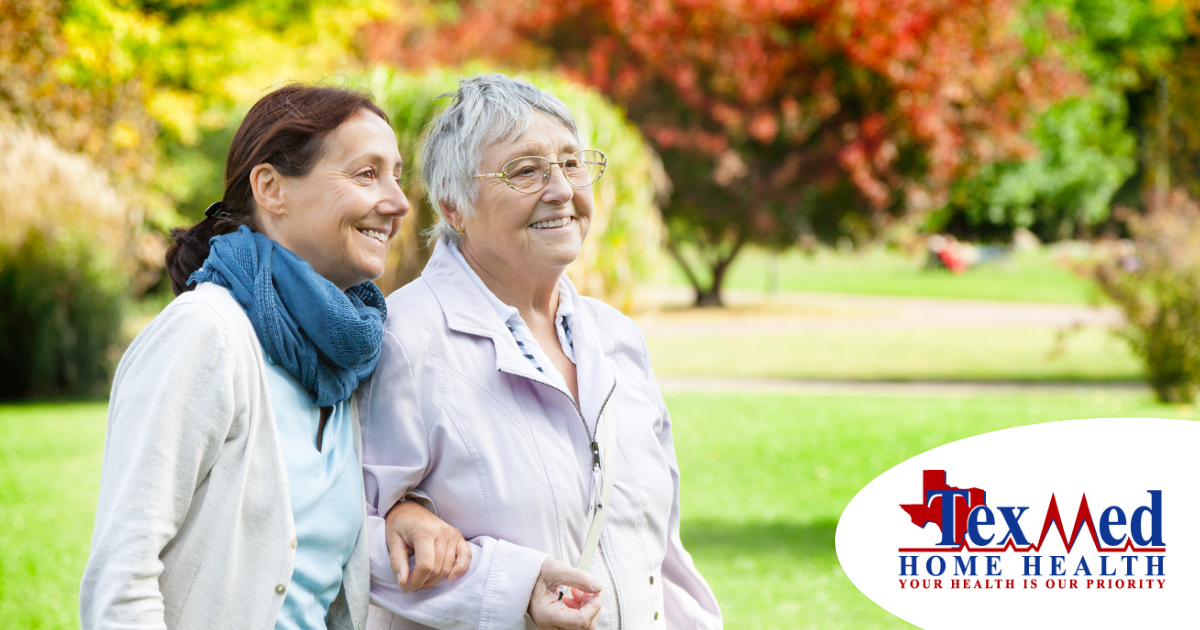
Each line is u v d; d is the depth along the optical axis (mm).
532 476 2029
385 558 1938
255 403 1722
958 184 23484
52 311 10977
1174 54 28094
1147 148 29375
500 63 19422
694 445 8461
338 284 1960
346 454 1924
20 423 9062
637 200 7883
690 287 31391
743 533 6109
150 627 1549
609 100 19141
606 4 18641
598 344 2268
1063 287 28766
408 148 6500
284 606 1745
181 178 16328
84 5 15289
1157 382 10766
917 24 18453
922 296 26938
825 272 38938
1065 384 12430
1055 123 29719
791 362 14516
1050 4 27609
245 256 1806
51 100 14391
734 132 19703
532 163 2129
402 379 2029
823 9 18391
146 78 17203
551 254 2160
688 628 2309
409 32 21375
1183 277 10664
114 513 1566
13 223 11031
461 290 2182
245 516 1696
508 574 1927
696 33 18891
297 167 1866
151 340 1664
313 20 19172
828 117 19656
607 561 2098
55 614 4473
